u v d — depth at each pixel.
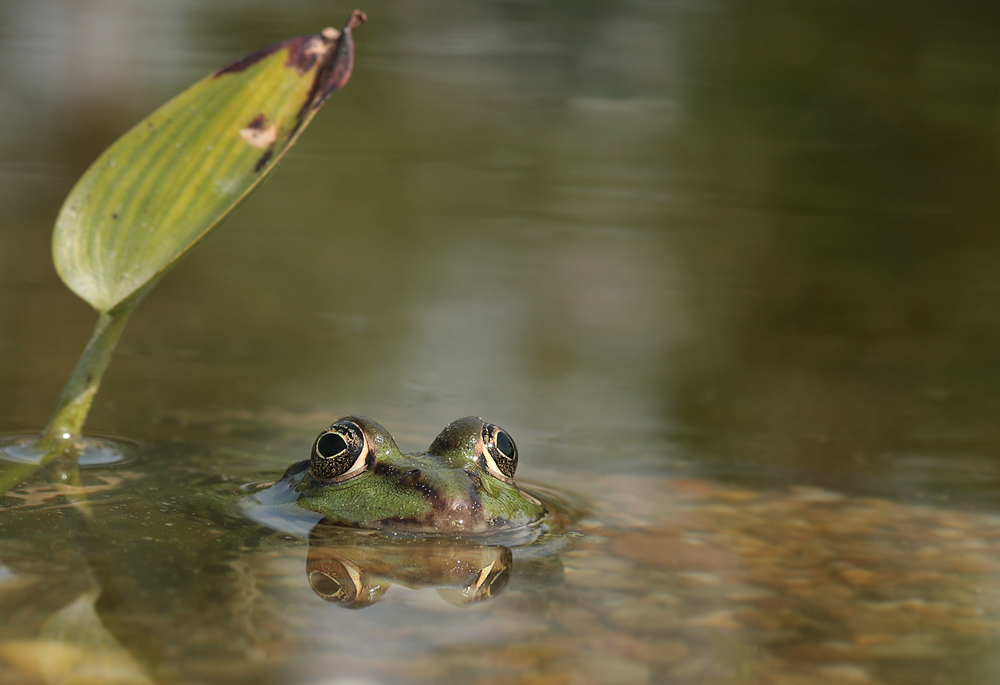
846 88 22.27
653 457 7.10
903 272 13.71
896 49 24.75
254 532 4.70
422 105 21.16
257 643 3.39
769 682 3.31
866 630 3.84
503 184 17.28
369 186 16.95
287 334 10.41
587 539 5.00
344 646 3.41
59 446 6.06
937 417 8.56
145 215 5.19
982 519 5.83
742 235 15.13
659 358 10.25
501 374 9.40
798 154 19.05
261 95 5.10
